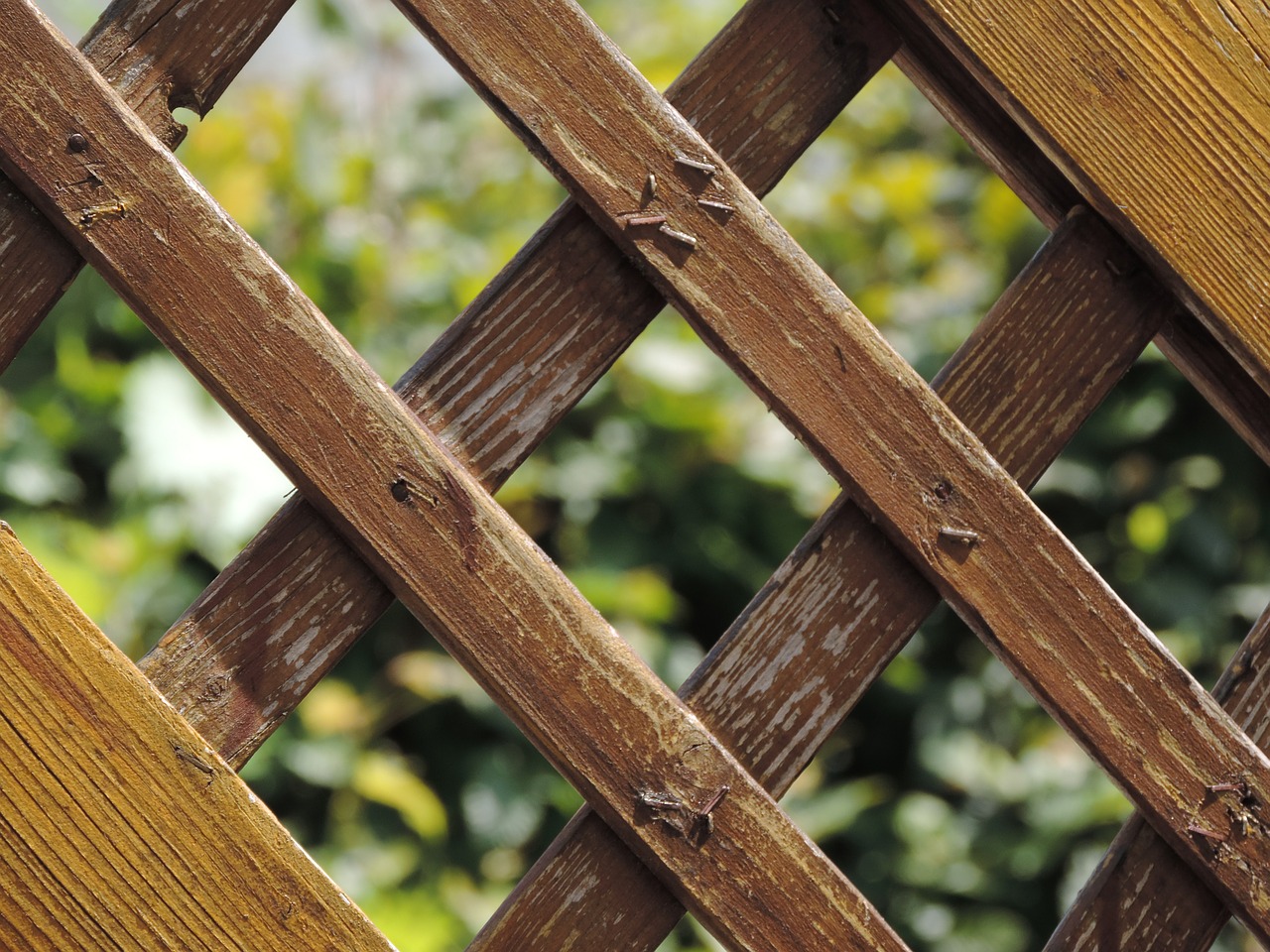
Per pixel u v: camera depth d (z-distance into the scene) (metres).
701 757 0.96
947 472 0.97
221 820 0.95
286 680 0.96
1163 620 1.92
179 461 1.73
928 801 1.96
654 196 0.96
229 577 0.96
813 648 0.98
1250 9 0.97
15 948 0.95
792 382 0.96
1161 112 0.97
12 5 0.95
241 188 1.84
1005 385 0.99
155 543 1.71
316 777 1.69
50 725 0.95
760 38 0.98
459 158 2.17
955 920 1.88
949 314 2.08
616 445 1.94
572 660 0.96
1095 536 2.03
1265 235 0.97
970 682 2.01
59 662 0.95
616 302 0.97
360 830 1.75
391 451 0.95
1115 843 1.00
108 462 1.84
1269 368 0.97
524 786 1.80
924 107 2.32
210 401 1.82
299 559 0.96
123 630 1.66
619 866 0.97
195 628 0.96
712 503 1.98
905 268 2.16
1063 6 0.97
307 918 0.96
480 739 1.88
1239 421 1.01
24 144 0.94
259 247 0.95
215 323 0.95
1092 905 0.99
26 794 0.95
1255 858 0.98
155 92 0.96
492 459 0.97
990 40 0.96
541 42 0.96
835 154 2.32
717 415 1.92
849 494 0.97
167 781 0.95
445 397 0.97
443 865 1.76
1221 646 1.89
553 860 0.97
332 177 1.93
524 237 1.99
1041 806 1.88
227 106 2.04
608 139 0.96
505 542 0.96
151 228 0.95
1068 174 0.97
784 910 0.96
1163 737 0.97
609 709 0.96
